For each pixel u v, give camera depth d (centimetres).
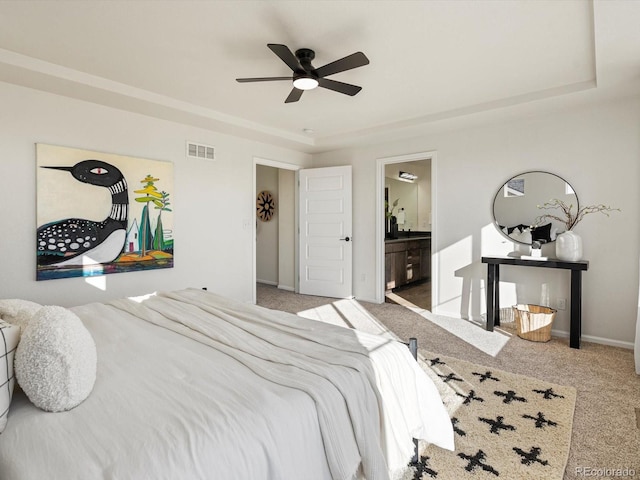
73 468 85
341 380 129
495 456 173
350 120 418
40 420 105
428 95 336
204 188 424
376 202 502
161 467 86
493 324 373
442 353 309
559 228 359
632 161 321
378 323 405
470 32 228
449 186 430
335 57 262
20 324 146
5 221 285
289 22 217
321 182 541
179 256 401
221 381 126
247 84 313
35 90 299
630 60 246
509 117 374
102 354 152
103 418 105
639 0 181
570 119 351
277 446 102
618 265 330
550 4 199
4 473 87
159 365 140
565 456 173
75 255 320
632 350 318
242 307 221
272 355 147
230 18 213
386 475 126
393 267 598
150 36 233
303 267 561
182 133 402
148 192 369
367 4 200
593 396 232
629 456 174
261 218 668
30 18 212
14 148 289
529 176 375
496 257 382
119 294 350
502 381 254
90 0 196
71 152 317
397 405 145
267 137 460
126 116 355
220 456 93
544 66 276
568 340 346
